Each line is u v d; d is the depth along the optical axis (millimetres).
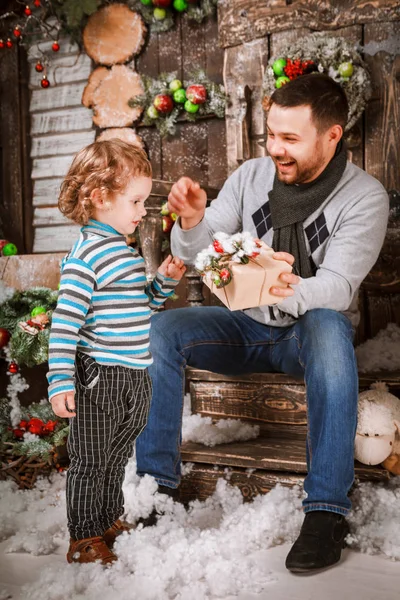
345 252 1893
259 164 2191
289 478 1921
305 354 1769
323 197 1968
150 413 1891
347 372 1681
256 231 2100
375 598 1442
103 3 3252
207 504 1990
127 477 1979
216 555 1627
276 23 2820
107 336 1597
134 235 3057
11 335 2498
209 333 2008
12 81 3539
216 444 2139
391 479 1904
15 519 1948
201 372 2326
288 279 1585
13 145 3562
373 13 2721
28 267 2799
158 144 3225
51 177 3512
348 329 1814
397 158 2729
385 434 1872
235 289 1558
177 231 2029
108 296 1592
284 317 1986
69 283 1551
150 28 3209
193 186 1904
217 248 1624
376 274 2674
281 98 1896
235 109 2951
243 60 2910
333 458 1646
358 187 1991
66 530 1886
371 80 2740
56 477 2293
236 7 2902
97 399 1606
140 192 1645
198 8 3068
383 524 1729
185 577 1544
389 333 2682
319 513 1644
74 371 1546
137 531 1721
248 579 1532
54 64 3463
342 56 2617
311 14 2785
